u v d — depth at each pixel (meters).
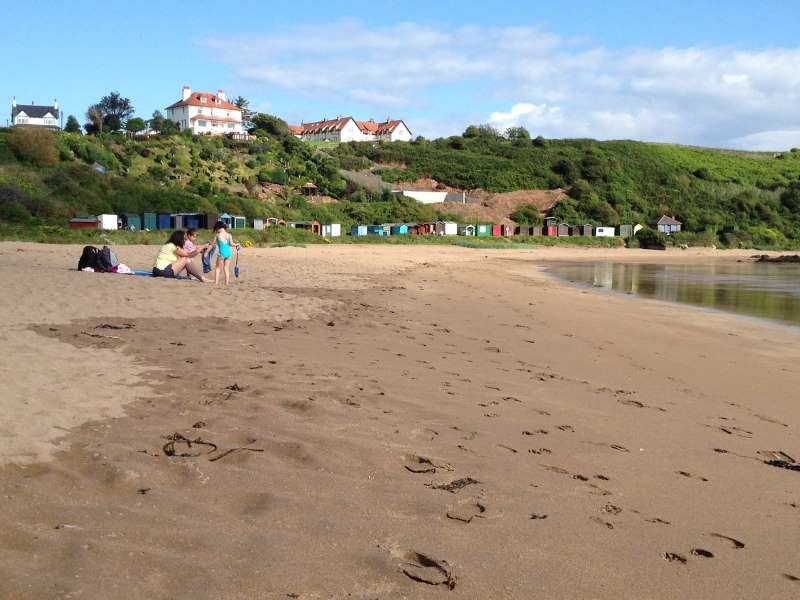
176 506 3.12
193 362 6.07
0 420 3.98
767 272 33.28
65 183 46.44
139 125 71.94
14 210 39.69
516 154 90.12
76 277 11.57
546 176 82.62
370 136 120.12
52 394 4.65
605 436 5.06
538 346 9.24
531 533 3.19
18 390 4.65
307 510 3.19
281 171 67.94
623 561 2.99
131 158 59.84
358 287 16.08
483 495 3.61
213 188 57.12
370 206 64.81
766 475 4.46
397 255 37.66
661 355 9.19
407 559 2.81
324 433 4.36
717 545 3.26
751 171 90.75
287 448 4.02
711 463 4.63
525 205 74.50
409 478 3.75
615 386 6.98
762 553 3.21
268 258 25.67
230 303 10.14
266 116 88.31
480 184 81.44
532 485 3.86
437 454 4.23
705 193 80.81
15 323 7.18
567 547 3.07
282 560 2.68
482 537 3.09
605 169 82.81
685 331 11.86
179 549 2.69
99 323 7.65
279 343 7.50
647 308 15.66
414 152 91.12
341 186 69.44
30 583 2.31
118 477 3.37
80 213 43.97
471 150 95.38
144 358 6.09
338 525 3.06
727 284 24.69
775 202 80.44
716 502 3.87
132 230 39.56
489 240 59.81
